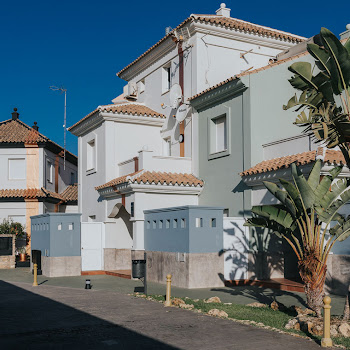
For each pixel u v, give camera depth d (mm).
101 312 11086
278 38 22984
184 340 8328
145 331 9062
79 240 20375
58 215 20078
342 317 9703
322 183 9781
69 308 11688
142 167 19734
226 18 23406
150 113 23172
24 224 31094
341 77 8734
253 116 17219
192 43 21391
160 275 16625
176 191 19375
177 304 11938
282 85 17812
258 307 11422
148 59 25000
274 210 10164
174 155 22422
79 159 26109
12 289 15641
